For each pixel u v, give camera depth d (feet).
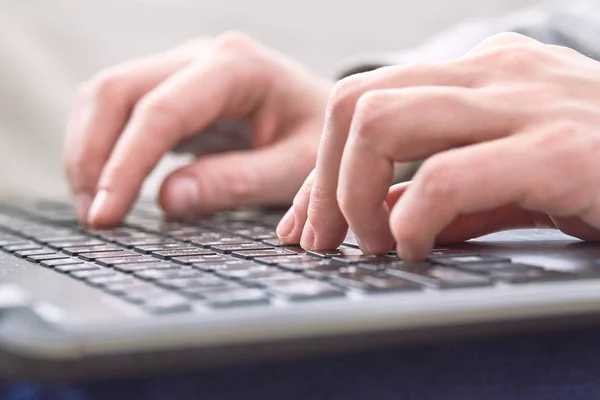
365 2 5.52
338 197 1.63
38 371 0.99
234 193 2.82
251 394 1.13
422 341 1.14
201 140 3.40
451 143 1.57
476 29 3.46
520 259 1.56
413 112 1.54
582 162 1.58
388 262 1.54
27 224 2.60
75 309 1.13
